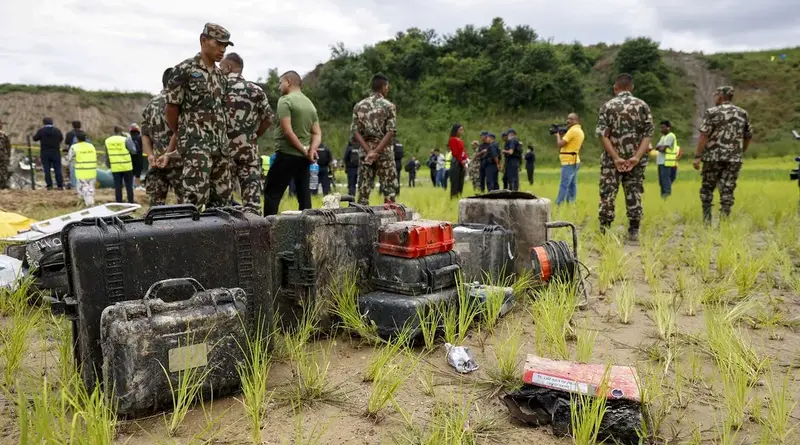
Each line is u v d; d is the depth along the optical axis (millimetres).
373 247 3895
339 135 66938
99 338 2658
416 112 76688
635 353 3416
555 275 4488
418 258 3695
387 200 7621
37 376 2971
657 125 74250
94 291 2641
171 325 2529
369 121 7332
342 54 80938
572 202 10547
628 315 4016
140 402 2488
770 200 11180
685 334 3654
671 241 7426
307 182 6227
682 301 4469
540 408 2561
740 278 4762
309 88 75500
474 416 2629
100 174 18094
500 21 87562
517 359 3305
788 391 2816
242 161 5434
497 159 14273
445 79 79000
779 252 5777
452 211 9570
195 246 2898
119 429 2445
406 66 82812
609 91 83688
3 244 5109
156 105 5809
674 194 13328
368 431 2490
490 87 77812
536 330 3627
